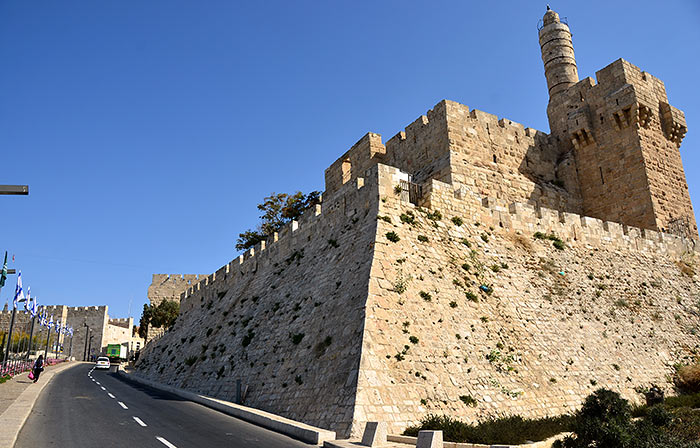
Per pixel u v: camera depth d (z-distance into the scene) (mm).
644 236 34906
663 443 14320
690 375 25797
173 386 33219
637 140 37656
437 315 20875
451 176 32156
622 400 15719
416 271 22094
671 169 38781
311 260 27625
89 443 14172
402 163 37406
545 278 27344
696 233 38312
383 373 17516
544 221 30594
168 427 17250
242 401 22641
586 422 14672
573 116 41094
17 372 43219
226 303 37188
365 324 18609
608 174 38906
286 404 19453
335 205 28281
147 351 53938
